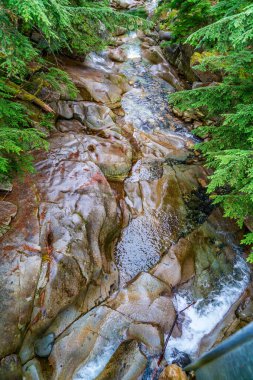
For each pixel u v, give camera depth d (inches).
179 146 285.0
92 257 162.7
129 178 235.9
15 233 144.3
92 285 161.3
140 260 189.9
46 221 156.8
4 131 131.3
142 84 381.4
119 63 419.8
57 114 248.7
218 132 191.8
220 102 184.9
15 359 120.9
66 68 319.0
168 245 199.5
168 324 159.3
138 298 162.6
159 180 240.1
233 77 184.4
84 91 292.8
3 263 130.6
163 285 173.5
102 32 399.2
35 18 117.6
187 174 253.1
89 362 135.0
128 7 568.1
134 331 147.7
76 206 172.2
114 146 243.3
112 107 311.4
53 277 138.7
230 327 163.9
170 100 205.5
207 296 180.1
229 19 125.3
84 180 189.8
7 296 123.2
